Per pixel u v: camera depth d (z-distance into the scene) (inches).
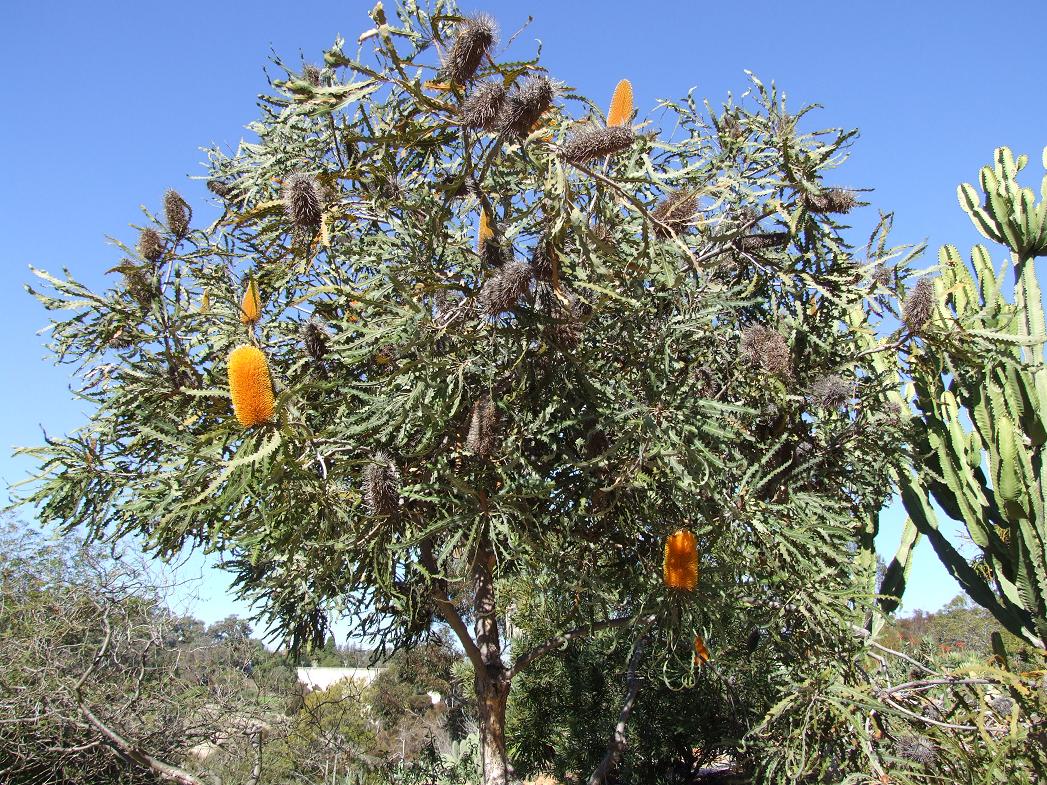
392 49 193.8
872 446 248.2
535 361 201.5
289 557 181.5
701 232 228.2
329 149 244.5
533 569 203.5
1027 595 280.1
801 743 227.5
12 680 315.0
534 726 487.2
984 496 298.4
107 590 346.6
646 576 217.9
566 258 190.4
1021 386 289.7
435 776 506.3
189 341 235.8
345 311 228.1
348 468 192.1
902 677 288.4
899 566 323.3
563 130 210.8
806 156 230.7
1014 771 187.2
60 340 234.5
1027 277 313.6
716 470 186.2
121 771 329.7
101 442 226.2
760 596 228.4
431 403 193.0
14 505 219.8
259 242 255.4
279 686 430.0
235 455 158.4
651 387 183.5
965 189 352.2
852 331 269.4
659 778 448.8
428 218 198.8
